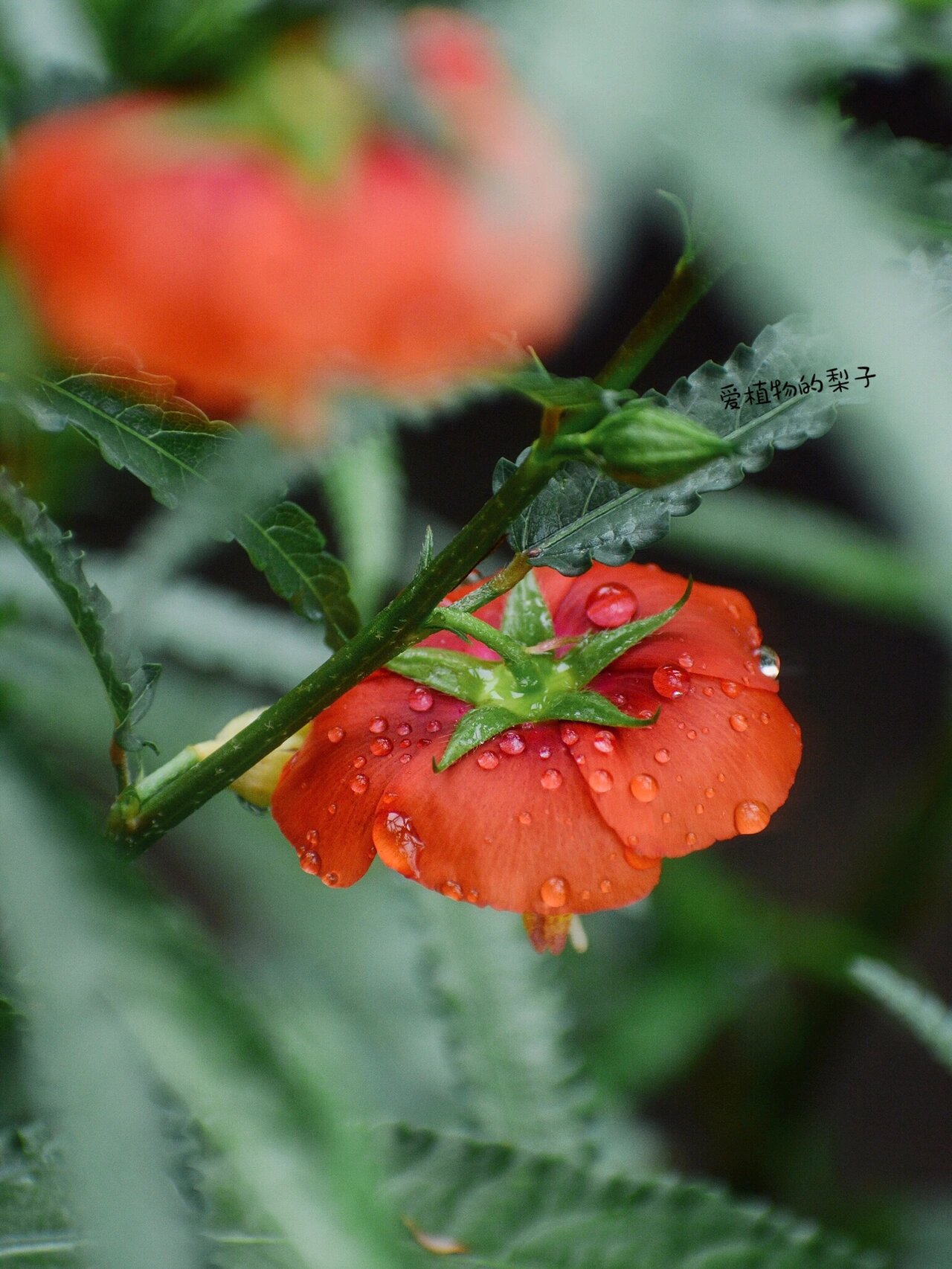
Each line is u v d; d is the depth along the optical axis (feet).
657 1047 1.43
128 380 0.87
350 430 0.89
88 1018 0.84
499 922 1.15
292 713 0.92
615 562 0.93
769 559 1.36
